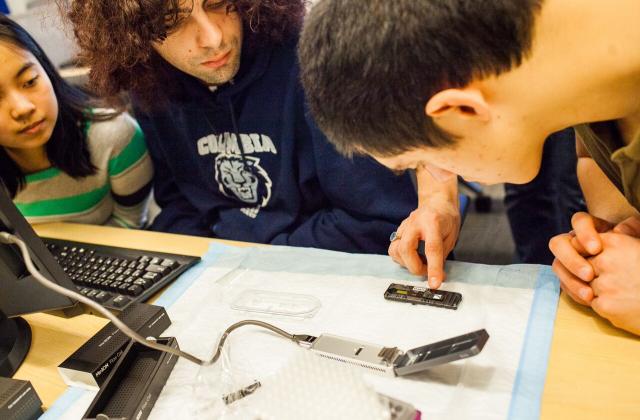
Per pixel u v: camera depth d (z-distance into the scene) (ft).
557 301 2.34
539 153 2.01
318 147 3.51
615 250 2.18
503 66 1.69
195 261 3.09
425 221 2.77
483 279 2.54
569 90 1.80
